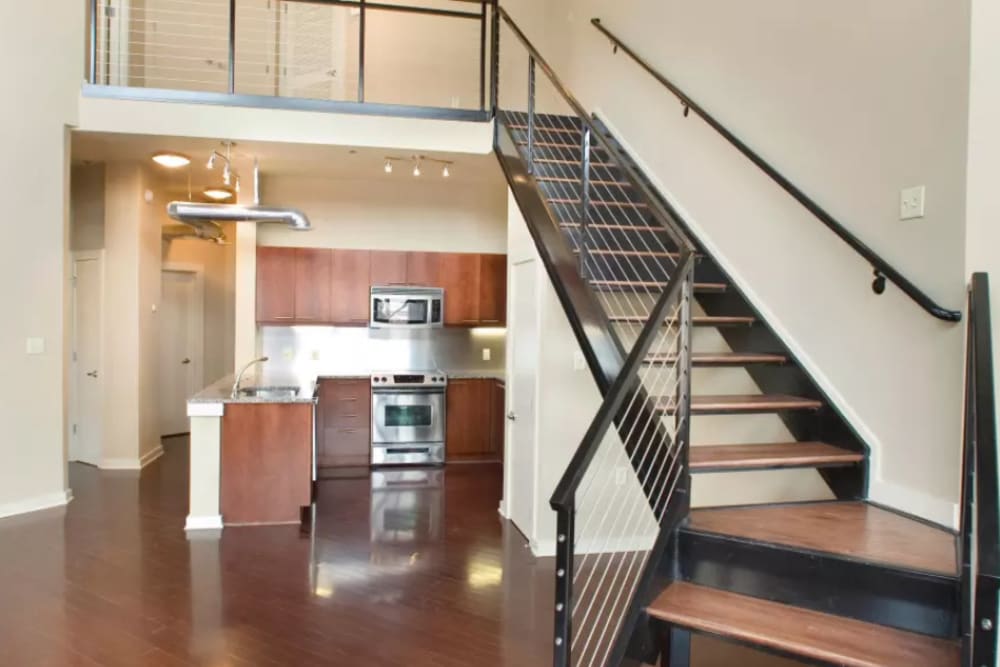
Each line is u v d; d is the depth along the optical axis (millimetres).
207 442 4562
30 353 4738
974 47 2277
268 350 6910
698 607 2182
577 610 3262
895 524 2438
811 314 3059
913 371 2535
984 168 2271
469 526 4664
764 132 3379
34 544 4094
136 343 6129
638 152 4711
